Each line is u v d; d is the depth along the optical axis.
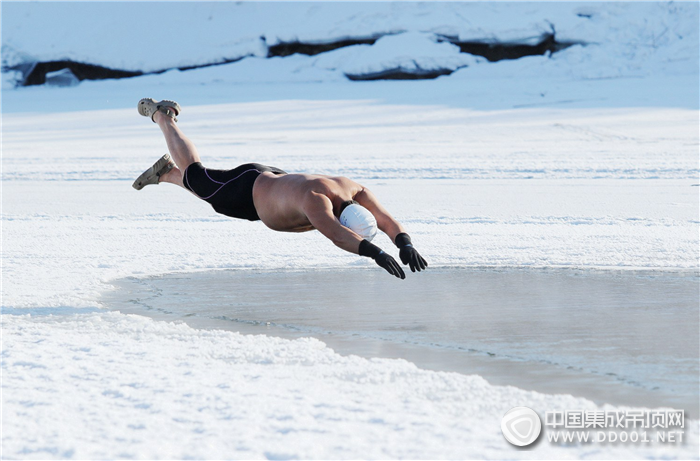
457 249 30.73
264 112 128.12
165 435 11.37
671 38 173.62
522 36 180.62
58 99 164.88
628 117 106.75
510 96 139.25
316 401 12.82
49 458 10.65
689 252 29.09
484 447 10.87
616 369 15.09
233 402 12.75
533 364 15.52
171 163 22.03
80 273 26.78
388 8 193.00
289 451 10.66
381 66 176.38
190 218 41.62
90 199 50.47
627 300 21.64
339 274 26.69
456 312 20.48
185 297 22.95
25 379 14.35
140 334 18.06
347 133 98.94
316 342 17.12
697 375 14.66
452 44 183.62
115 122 120.94
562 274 25.94
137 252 31.22
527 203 44.78
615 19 180.62
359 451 10.68
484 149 77.44
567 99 132.62
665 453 10.77
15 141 97.19
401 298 22.48
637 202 44.12
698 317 19.45
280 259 29.44
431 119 112.50
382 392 13.41
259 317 20.25
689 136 85.19
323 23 193.62
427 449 10.77
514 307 21.00
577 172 58.47
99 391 13.57
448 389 13.60
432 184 54.12
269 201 18.91
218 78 185.38
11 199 51.00
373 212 18.56
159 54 197.75
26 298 22.45
